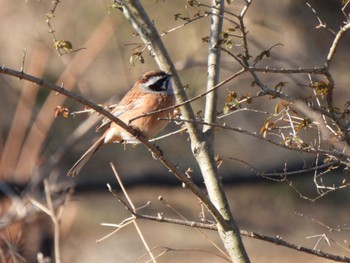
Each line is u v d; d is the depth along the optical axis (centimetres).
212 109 697
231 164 1562
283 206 1684
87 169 1548
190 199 1739
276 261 1681
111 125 838
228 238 656
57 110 680
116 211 1730
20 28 1609
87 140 1534
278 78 1338
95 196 1596
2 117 1540
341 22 1463
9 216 1106
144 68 1553
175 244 1775
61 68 1476
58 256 849
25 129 1363
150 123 810
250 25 1450
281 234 1698
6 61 1608
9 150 1338
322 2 1467
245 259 650
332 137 576
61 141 1514
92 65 1567
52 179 1290
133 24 704
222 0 715
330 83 574
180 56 1518
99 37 1439
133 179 1566
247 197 1695
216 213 648
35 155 1315
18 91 1559
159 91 809
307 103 586
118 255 1705
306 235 1694
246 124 1553
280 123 1012
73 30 1605
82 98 583
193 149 690
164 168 1571
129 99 820
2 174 1306
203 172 685
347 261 631
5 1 1620
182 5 1526
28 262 1161
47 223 1215
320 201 1667
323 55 1460
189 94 1459
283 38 1458
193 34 1511
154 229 1803
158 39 691
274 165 1498
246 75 1405
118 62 1568
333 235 1670
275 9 1479
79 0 1617
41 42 1413
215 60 706
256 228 1708
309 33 1470
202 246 1777
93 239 1705
